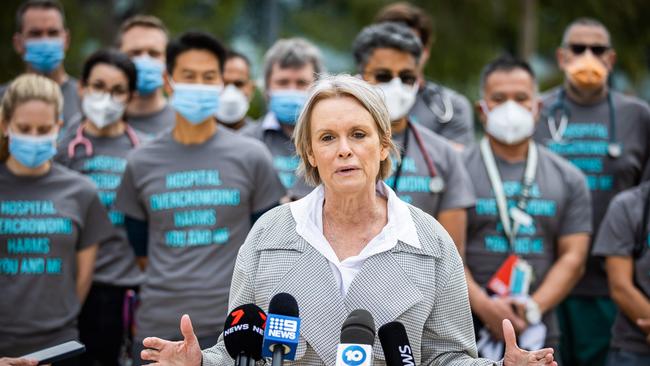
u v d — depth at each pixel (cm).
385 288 414
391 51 665
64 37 852
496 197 701
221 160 656
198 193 648
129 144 759
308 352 414
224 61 684
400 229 425
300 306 414
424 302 416
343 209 425
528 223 694
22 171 666
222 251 643
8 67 1513
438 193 659
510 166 712
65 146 752
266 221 439
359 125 410
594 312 783
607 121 803
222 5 1688
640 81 1633
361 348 374
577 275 700
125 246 733
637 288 661
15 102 648
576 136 804
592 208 795
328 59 1880
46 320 655
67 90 848
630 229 661
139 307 657
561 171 717
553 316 704
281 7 1873
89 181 687
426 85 799
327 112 411
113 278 724
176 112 667
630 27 1609
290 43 800
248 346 401
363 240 428
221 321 634
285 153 769
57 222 662
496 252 696
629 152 798
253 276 429
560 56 842
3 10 1498
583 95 809
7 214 659
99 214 688
